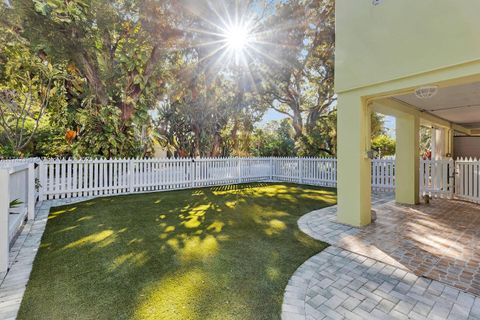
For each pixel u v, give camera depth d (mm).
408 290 2771
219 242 4148
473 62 3484
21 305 2434
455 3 3600
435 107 6902
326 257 3611
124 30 10391
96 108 9828
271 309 2430
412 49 4070
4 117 10891
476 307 2461
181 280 2943
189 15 10633
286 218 5590
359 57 4805
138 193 8586
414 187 7004
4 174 3107
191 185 10156
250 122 16641
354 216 5043
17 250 3740
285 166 12328
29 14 8094
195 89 14102
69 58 9281
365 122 5047
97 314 2322
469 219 5512
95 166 8094
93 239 4219
